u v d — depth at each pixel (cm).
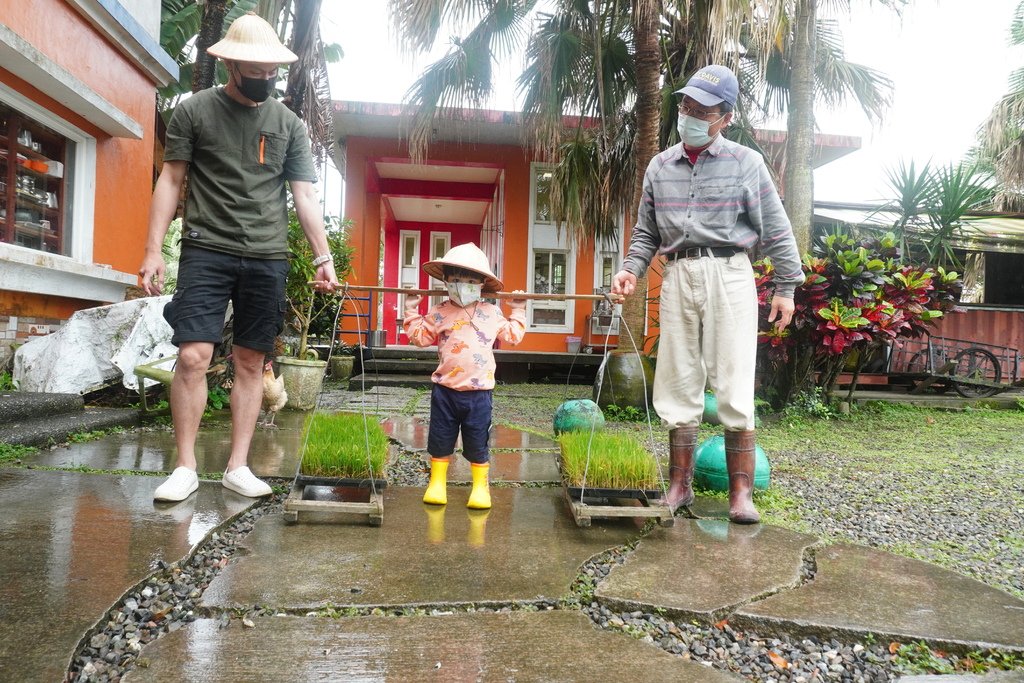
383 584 200
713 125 279
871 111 840
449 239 1638
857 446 518
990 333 998
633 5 641
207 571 209
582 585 210
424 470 376
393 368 983
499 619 182
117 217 607
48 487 280
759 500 331
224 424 483
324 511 256
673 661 162
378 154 1129
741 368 285
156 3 663
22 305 493
